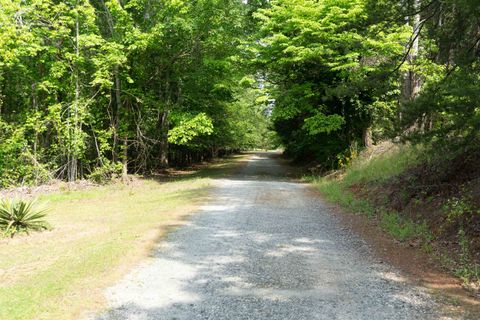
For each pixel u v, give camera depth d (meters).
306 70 22.11
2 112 21.48
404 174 12.75
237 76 23.03
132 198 15.95
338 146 22.53
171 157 34.28
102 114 22.38
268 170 29.61
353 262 7.12
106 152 23.78
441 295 5.61
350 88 11.20
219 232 9.36
